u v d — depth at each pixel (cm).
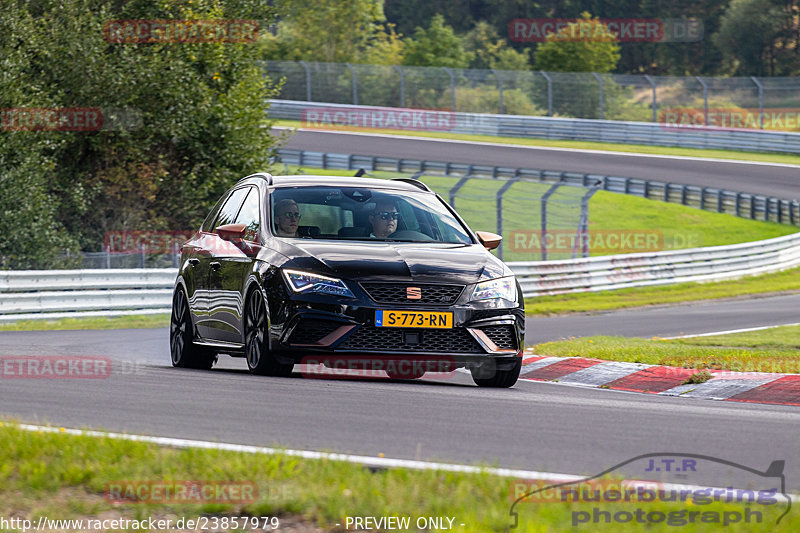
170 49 9281
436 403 2458
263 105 9938
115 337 5069
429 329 2809
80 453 1691
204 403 2356
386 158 14662
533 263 8712
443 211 3306
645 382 3534
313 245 2941
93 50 8788
